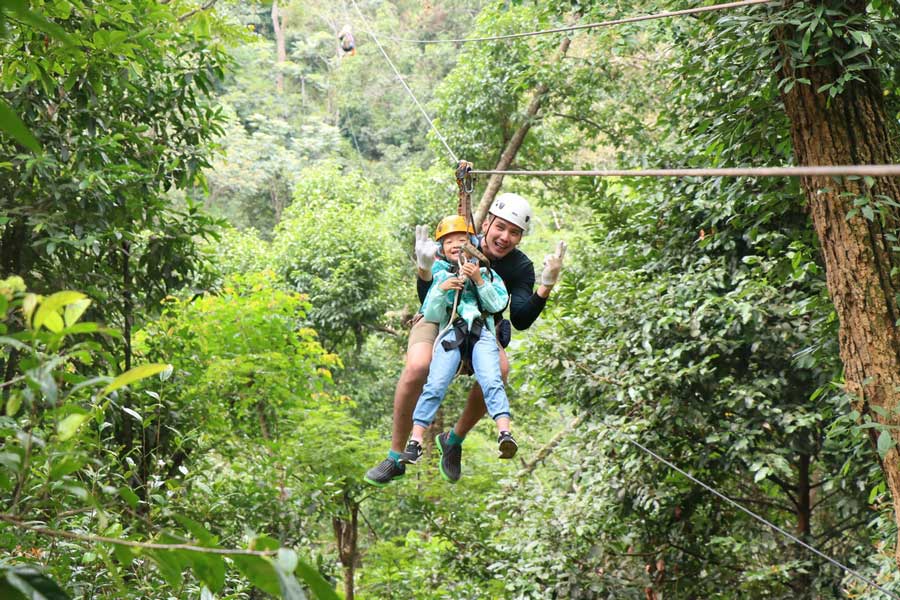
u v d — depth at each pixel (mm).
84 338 7062
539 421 18516
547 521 10188
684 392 9336
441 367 4223
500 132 17984
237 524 8195
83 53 5195
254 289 12109
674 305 9461
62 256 7105
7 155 6688
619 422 9180
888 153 5461
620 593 9422
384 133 44531
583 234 21625
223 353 10609
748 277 9672
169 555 1553
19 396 1537
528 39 16422
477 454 15156
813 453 9617
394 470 4543
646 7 10609
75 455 1698
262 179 38938
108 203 7258
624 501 9672
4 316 1512
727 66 6984
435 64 44625
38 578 1304
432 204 20297
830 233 5465
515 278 4594
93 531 4562
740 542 9195
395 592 11789
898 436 5234
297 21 46719
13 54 4883
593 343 9891
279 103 45188
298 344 11781
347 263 19188
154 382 7984
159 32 6832
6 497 3900
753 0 4863
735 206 8617
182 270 8414
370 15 47344
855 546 9492
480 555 11305
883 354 5305
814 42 5410
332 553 15367
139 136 8258
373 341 22656
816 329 8469
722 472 10031
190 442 8312
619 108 17078
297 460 10883
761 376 9492
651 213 10562
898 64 5875
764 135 6637
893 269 5301
